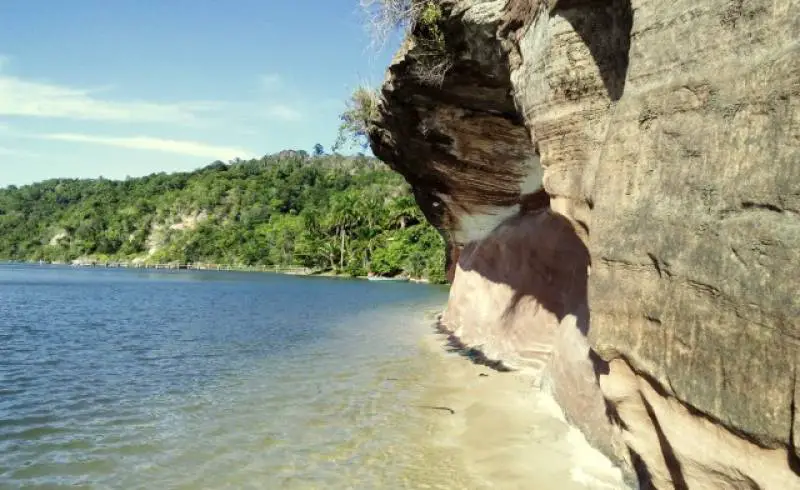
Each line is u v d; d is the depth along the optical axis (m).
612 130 4.30
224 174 124.44
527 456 6.01
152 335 16.78
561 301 9.39
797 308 2.69
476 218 14.45
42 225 125.19
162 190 124.62
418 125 11.52
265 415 8.21
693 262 3.35
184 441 7.15
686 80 3.66
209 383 10.30
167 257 97.12
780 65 3.01
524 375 9.70
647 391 3.84
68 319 21.16
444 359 12.32
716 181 3.31
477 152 11.32
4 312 23.59
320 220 78.44
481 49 7.90
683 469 3.54
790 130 2.90
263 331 17.67
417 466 6.18
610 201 4.23
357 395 9.26
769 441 2.85
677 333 3.45
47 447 6.97
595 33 5.38
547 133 6.12
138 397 9.34
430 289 43.72
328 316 22.53
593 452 5.78
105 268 92.00
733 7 3.40
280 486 5.79
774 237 2.87
